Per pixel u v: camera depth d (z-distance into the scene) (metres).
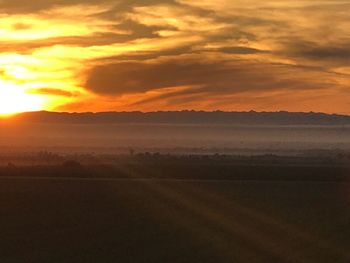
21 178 91.50
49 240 50.56
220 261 44.84
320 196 78.38
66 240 50.72
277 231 56.38
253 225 59.16
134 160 170.12
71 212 63.75
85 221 59.28
